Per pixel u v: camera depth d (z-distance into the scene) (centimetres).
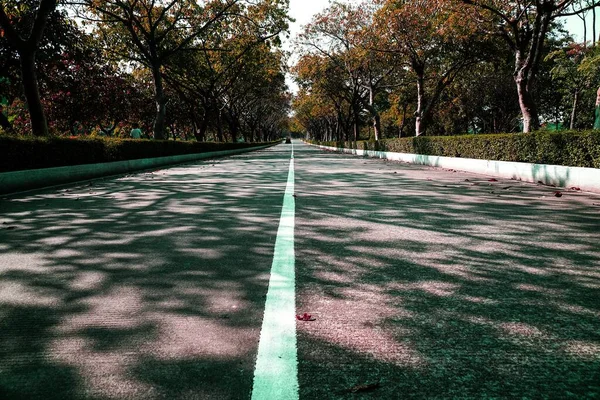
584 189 902
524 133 1185
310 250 409
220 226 532
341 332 228
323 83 3969
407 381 180
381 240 452
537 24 1538
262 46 3198
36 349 211
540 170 1067
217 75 3672
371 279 320
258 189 961
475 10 1750
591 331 230
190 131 6519
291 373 186
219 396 169
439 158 1830
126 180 1234
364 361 197
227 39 3128
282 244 433
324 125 9525
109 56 2789
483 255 389
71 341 219
